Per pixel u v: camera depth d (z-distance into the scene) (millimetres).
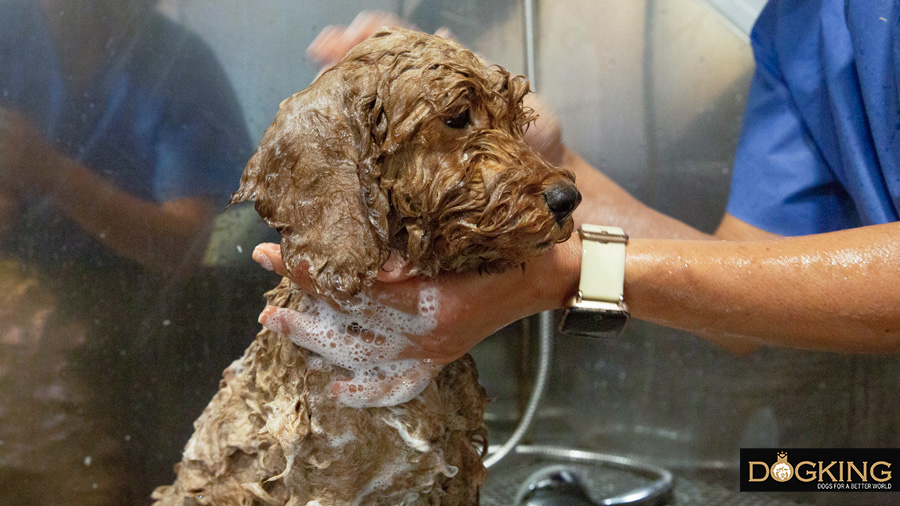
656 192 1644
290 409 849
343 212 737
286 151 753
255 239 1416
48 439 1312
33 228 1281
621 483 1586
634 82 1614
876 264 801
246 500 889
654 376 1675
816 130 1254
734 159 1539
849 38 1130
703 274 845
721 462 1603
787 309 821
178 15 1323
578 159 1377
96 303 1325
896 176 1016
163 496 1056
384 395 851
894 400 1348
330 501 856
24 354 1287
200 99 1357
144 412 1364
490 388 1711
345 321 839
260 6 1372
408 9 1478
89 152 1301
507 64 1576
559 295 887
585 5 1593
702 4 1550
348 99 757
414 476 883
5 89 1246
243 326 1414
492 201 701
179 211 1362
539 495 1427
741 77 1551
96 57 1288
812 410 1467
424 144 731
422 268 781
